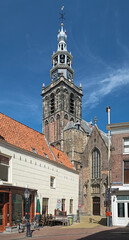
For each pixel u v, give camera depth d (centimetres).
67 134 6288
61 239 1681
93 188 5341
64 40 7844
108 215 2794
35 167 3094
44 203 3231
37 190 3053
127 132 3006
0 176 2427
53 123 6812
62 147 6253
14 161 2672
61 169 3900
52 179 3591
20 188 2564
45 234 2091
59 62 7506
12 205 2439
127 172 2911
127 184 2855
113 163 2991
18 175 2709
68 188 4084
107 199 2864
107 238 1658
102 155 5344
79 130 6369
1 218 2292
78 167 5788
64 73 7338
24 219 2583
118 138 3042
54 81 7225
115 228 2530
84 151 5719
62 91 6812
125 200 2803
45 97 7350
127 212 2772
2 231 2253
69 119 6781
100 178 5225
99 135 5534
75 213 4259
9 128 3073
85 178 5500
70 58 7681
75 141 6144
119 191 2838
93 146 5559
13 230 2308
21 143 3056
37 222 2748
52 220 2973
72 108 7094
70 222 3203
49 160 3472
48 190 3359
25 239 1784
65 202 3919
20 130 3347
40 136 3947
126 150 2981
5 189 2334
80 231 2269
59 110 6688
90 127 7488
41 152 3469
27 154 2950
